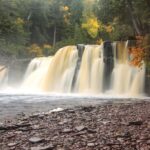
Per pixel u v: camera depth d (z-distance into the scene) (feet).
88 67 120.98
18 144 28.68
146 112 42.01
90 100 73.15
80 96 93.91
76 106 55.77
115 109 47.03
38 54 233.55
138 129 31.76
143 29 116.98
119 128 32.55
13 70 152.25
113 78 114.42
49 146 27.32
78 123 36.32
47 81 131.95
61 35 313.73
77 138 29.63
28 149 27.14
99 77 117.60
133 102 63.00
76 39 259.60
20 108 56.70
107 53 116.98
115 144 27.27
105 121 36.50
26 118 41.81
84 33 263.90
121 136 29.50
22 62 149.38
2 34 208.54
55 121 38.40
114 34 158.81
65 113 45.06
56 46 251.19
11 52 199.72
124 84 111.24
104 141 28.22
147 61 95.61
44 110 53.16
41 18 292.20
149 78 104.32
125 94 110.22
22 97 83.66
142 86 106.01
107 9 126.93
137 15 116.67
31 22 282.97
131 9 114.52
